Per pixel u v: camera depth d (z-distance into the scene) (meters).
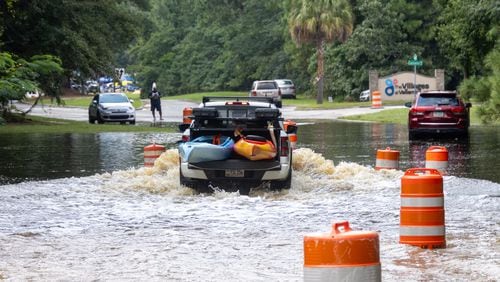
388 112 79.31
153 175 29.91
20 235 19.34
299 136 52.19
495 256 16.38
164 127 65.50
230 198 25.19
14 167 34.25
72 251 17.36
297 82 146.62
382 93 107.12
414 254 16.69
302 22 112.75
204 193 26.45
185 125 29.67
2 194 26.02
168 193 26.45
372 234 10.41
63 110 102.69
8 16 64.69
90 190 26.94
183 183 26.75
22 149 43.47
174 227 20.36
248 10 159.25
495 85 57.25
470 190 25.95
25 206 23.78
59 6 67.06
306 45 132.88
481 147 41.91
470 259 16.14
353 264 10.27
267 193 26.19
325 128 61.44
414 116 48.75
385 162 30.67
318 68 114.00
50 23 67.88
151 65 185.88
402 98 107.25
